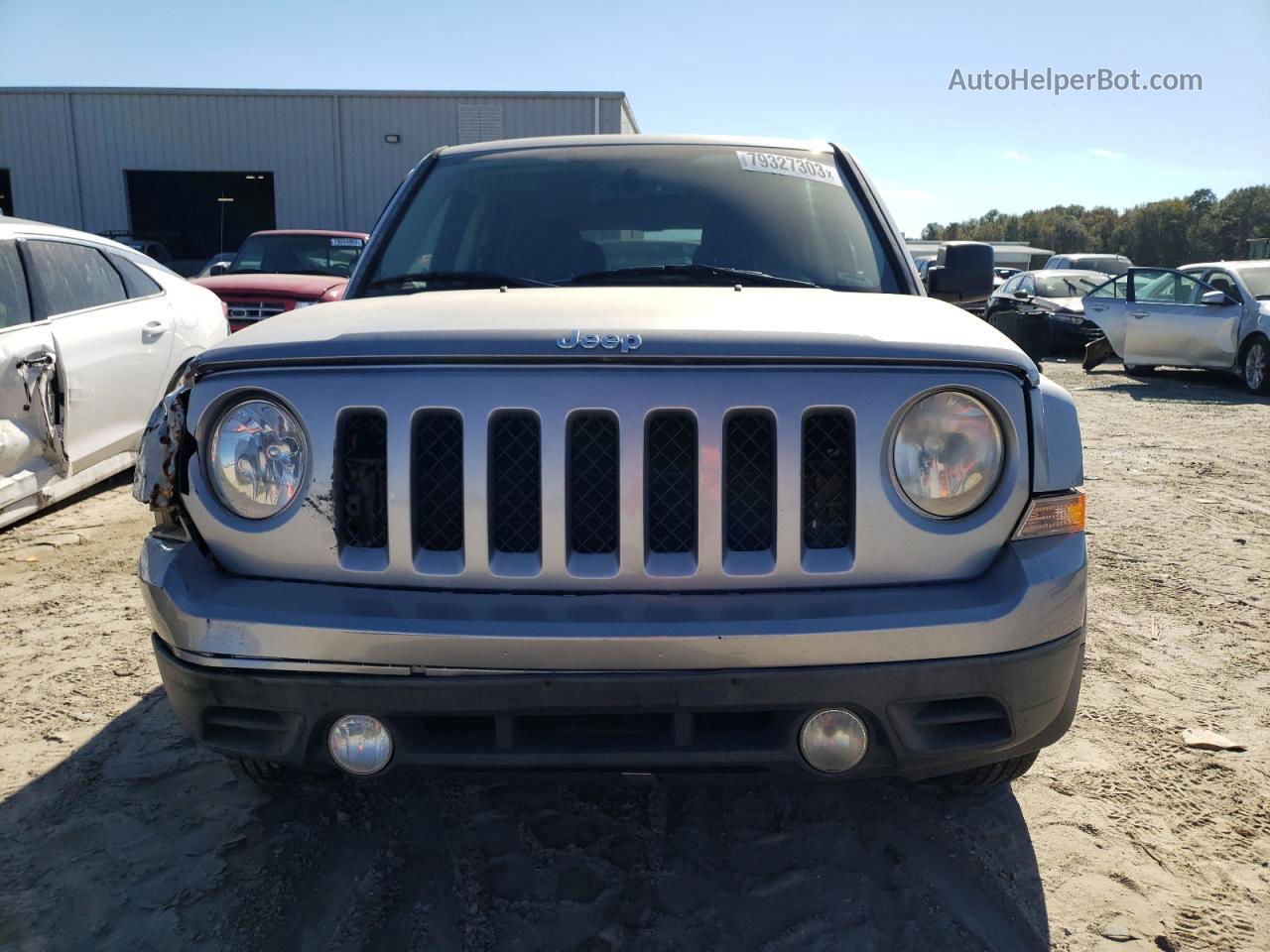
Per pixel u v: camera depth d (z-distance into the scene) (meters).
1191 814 2.60
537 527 1.95
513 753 1.91
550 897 2.25
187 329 6.05
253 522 1.99
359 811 2.60
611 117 24.91
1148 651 3.70
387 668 1.88
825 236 2.95
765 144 3.32
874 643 1.87
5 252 4.81
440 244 2.98
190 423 2.02
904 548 1.95
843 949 2.08
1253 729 3.07
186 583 1.99
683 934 2.13
